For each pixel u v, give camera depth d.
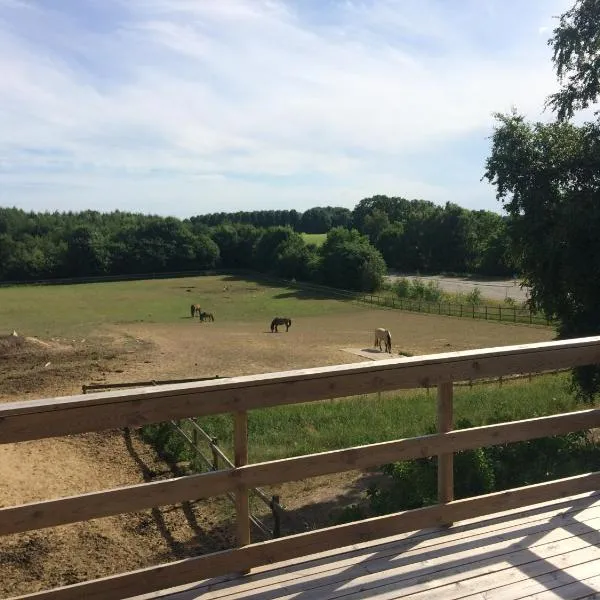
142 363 24.77
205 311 49.91
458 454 7.61
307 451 11.12
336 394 2.88
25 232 100.62
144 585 2.56
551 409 13.84
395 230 96.50
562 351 3.47
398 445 3.07
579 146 12.49
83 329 37.66
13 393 18.78
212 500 9.37
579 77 13.35
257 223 157.50
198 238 93.25
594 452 9.04
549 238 12.38
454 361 3.15
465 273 83.62
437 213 90.19
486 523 3.27
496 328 36.28
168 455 11.77
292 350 28.91
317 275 70.62
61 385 19.98
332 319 43.53
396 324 39.62
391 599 2.55
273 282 77.31
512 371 3.33
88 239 87.25
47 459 11.02
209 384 2.60
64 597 2.44
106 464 11.20
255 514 8.78
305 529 7.62
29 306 54.22
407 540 3.06
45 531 7.93
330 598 2.55
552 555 2.93
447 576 2.73
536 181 12.78
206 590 2.61
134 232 92.44
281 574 2.74
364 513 7.88
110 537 7.96
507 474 7.92
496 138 13.16
